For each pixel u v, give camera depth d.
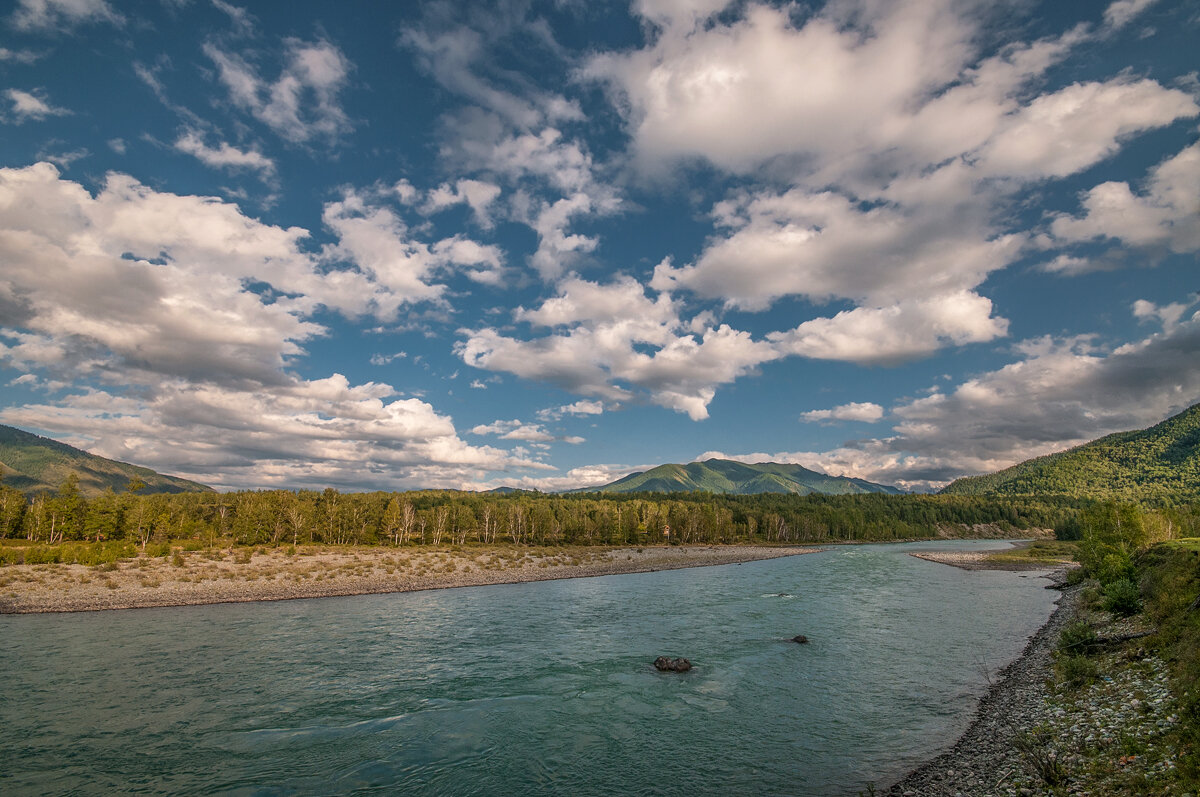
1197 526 91.25
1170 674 22.44
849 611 56.12
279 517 118.88
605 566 110.81
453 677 33.28
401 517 144.75
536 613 56.12
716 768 21.00
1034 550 147.25
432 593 73.00
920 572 98.19
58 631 45.28
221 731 24.64
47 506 113.75
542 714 27.09
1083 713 22.69
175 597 62.75
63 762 21.25
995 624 48.25
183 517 121.31
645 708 27.89
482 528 166.62
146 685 30.78
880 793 18.56
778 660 36.78
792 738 23.86
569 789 19.41
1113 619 39.94
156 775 20.33
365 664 35.97
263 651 38.94
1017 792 17.25
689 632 46.22
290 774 20.56
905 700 28.42
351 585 76.06
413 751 22.73
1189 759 14.98
